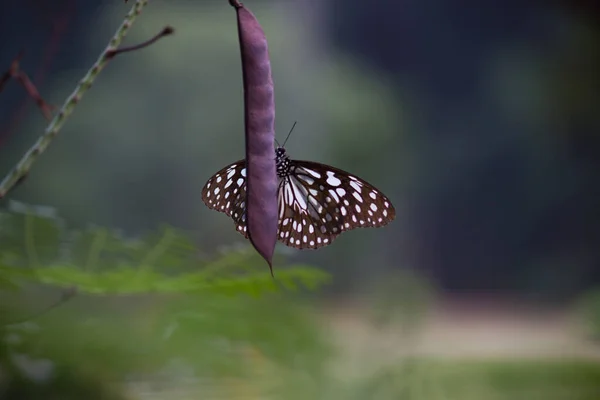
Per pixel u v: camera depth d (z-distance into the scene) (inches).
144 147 453.1
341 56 622.2
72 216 420.8
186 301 80.0
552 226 586.9
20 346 76.9
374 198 75.2
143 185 450.6
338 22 633.0
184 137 461.7
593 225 568.7
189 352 79.7
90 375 77.7
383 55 648.4
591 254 549.0
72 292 76.3
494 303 540.7
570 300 519.8
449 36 634.8
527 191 593.3
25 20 422.6
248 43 72.1
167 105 464.1
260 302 82.0
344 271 453.7
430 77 641.0
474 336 291.1
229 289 76.6
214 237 374.0
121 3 449.1
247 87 71.9
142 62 461.7
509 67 586.9
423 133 623.8
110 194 441.1
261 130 71.8
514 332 316.2
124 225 442.3
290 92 533.3
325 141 531.5
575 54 484.1
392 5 642.2
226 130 467.2
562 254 565.6
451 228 608.4
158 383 78.8
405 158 588.7
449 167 612.1
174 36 469.1
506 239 598.5
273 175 71.7
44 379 76.9
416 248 587.5
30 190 410.3
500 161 598.9
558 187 579.8
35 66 421.4
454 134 621.0
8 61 423.8
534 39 568.4
